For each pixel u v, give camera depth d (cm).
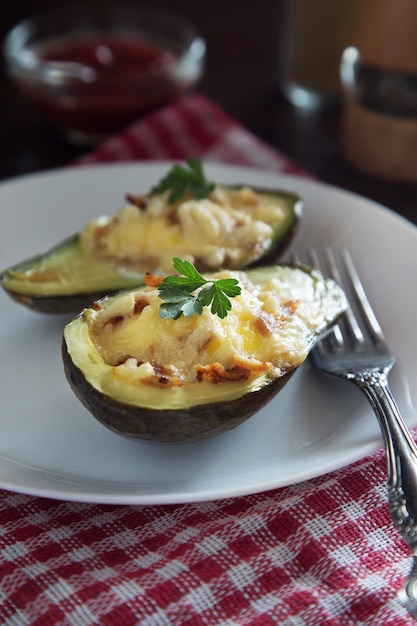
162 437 37
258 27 75
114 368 37
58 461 39
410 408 40
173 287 38
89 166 53
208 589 35
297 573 36
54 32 66
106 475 38
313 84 65
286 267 43
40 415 41
